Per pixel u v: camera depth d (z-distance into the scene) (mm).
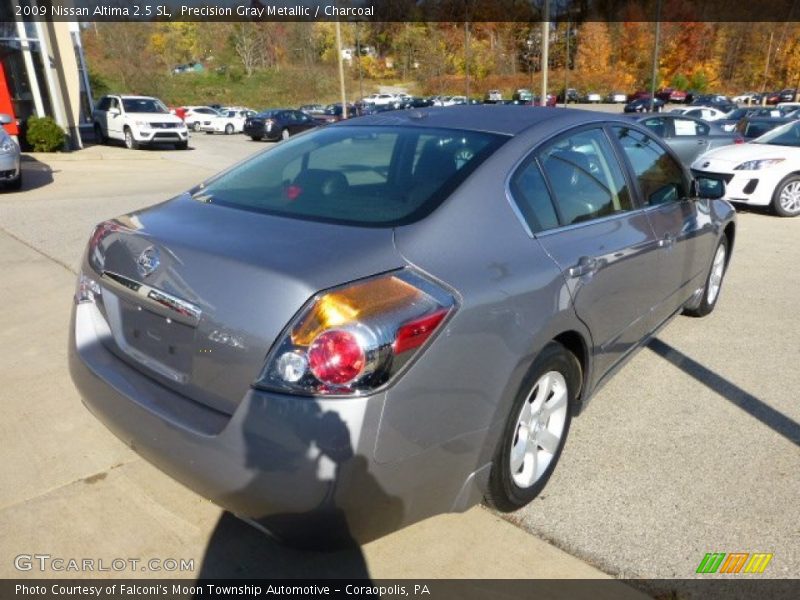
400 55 73312
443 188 2361
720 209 4578
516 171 2543
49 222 8086
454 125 2857
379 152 2730
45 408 3344
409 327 1857
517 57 65438
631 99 50062
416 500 2018
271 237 2129
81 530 2441
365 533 1936
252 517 1910
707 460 2965
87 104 24000
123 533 2430
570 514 2576
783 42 60688
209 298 1962
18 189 11070
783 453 3025
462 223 2244
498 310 2129
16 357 3982
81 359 2441
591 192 2949
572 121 3004
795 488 2756
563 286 2455
